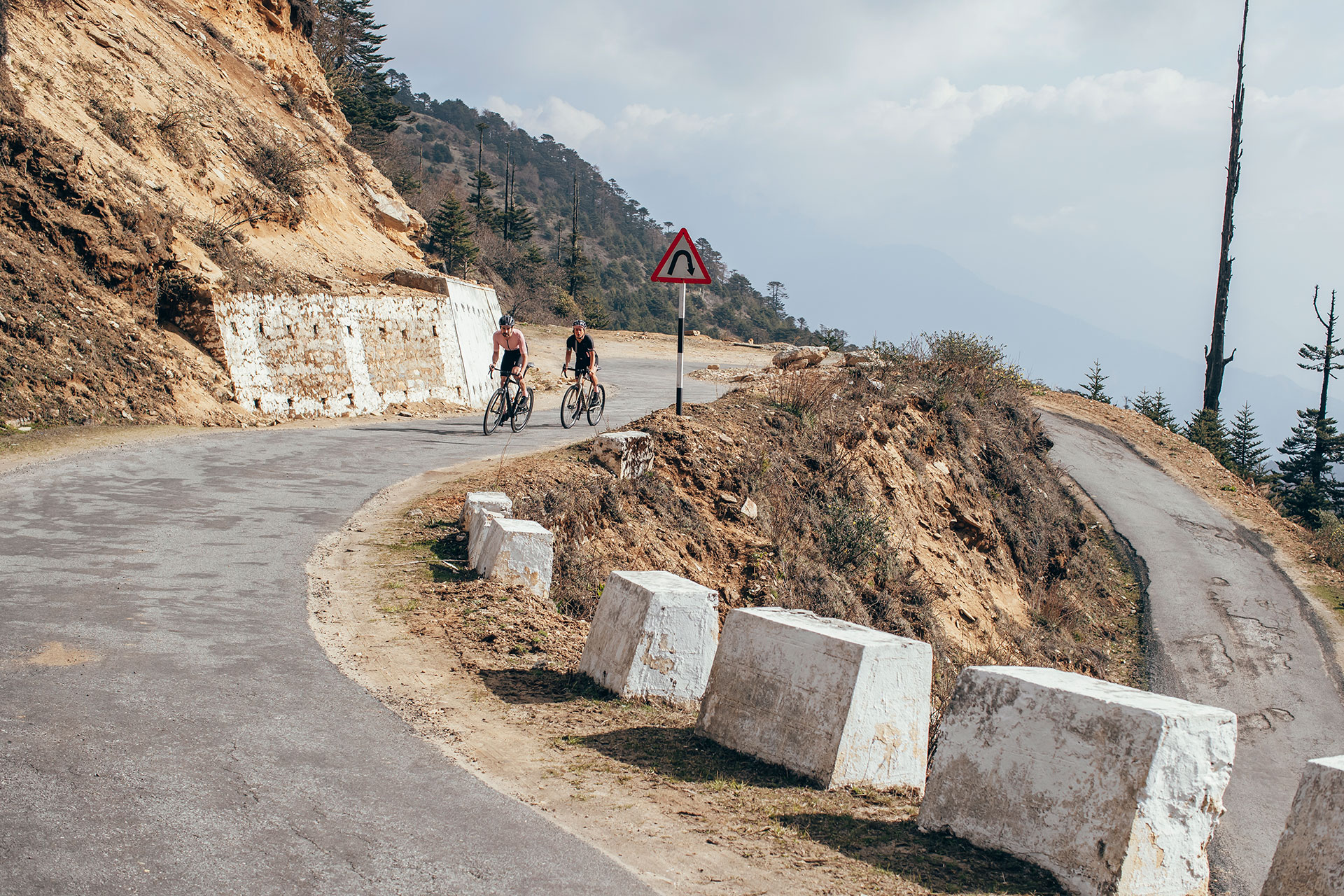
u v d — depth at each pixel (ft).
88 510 30.48
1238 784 38.58
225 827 11.35
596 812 12.91
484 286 106.52
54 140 55.72
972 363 73.46
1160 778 10.90
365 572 25.82
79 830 10.93
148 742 13.75
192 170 75.00
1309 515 139.03
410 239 119.85
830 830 12.75
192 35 96.27
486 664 19.76
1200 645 54.08
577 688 18.75
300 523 30.89
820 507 45.32
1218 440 126.82
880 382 60.85
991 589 53.52
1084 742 11.51
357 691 17.02
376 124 269.03
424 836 11.60
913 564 47.39
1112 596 60.95
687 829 12.57
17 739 13.35
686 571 36.63
